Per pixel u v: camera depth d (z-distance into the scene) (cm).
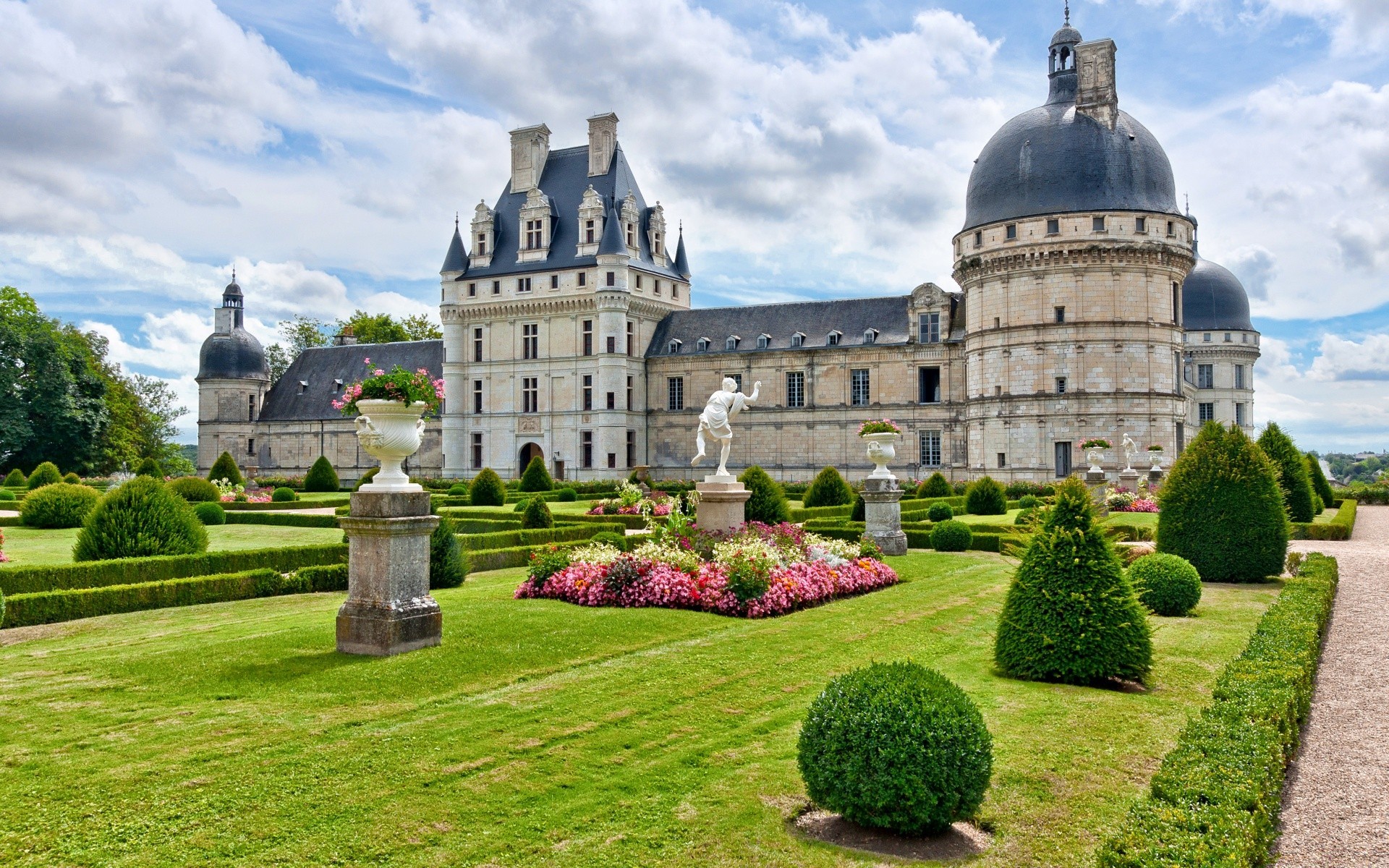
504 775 1043
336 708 1256
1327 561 2620
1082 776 1089
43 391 8325
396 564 1551
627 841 909
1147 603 2108
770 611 2020
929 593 2367
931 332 7825
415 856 867
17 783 996
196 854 855
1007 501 5847
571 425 8769
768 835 933
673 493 6944
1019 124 6812
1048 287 6544
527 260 8981
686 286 9612
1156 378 6488
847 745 954
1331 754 1216
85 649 1709
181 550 2617
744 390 8581
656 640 1720
